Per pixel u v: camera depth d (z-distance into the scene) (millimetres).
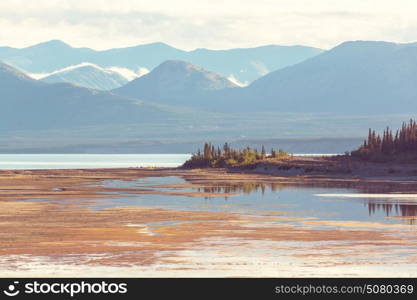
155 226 126062
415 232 118000
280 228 123625
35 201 179500
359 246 102375
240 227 124938
